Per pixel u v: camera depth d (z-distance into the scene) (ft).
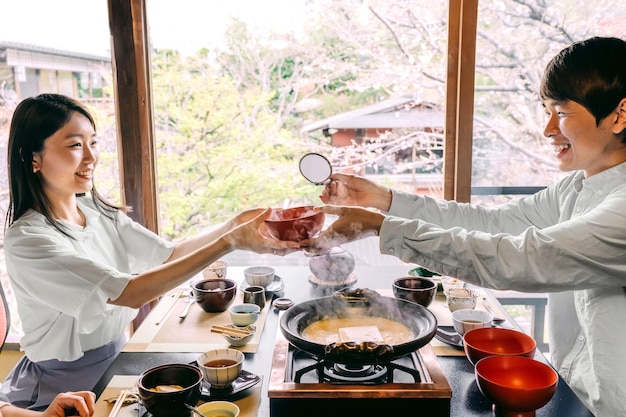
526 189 10.45
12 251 5.49
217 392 4.29
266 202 14.44
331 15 13.37
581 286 4.37
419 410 3.96
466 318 5.61
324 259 6.75
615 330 4.54
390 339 4.31
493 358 4.27
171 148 14.02
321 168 5.37
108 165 12.28
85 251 6.10
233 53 13.69
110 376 4.69
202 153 14.14
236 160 14.23
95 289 5.23
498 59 11.42
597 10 10.91
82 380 5.92
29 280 5.41
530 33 11.24
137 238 6.97
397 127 13.70
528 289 4.43
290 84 13.87
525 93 11.50
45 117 5.59
